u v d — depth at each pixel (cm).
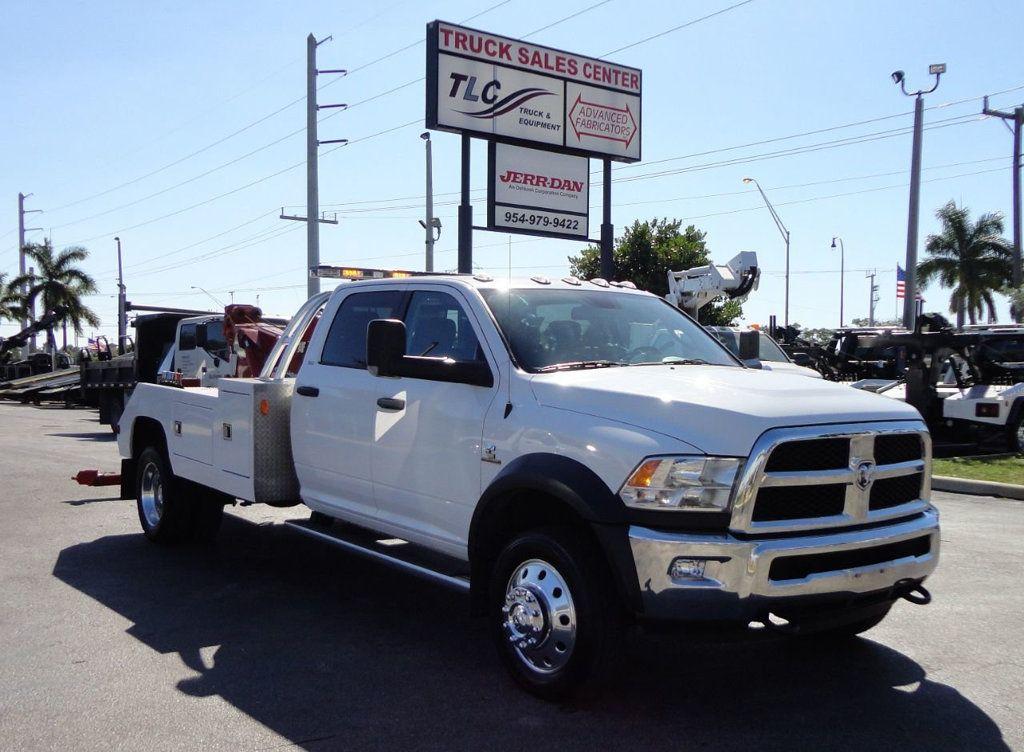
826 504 429
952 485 1173
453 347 546
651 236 3578
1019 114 3164
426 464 538
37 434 2027
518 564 471
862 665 517
